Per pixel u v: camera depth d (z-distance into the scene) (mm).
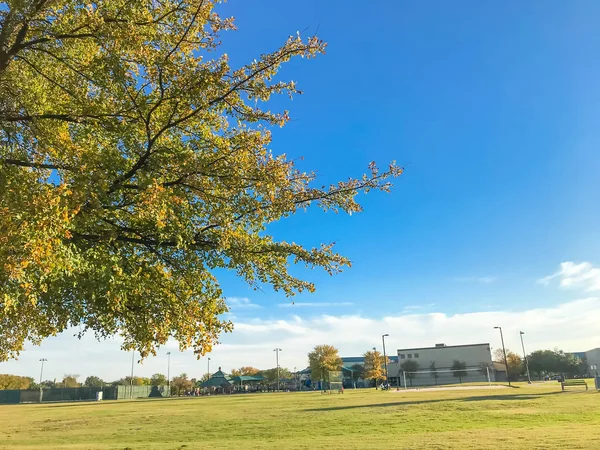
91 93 10070
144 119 9242
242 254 10461
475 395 37344
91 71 9062
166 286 10578
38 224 6727
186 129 10305
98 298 9727
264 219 10359
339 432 17703
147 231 9953
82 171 8172
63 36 8953
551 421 18062
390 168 10297
